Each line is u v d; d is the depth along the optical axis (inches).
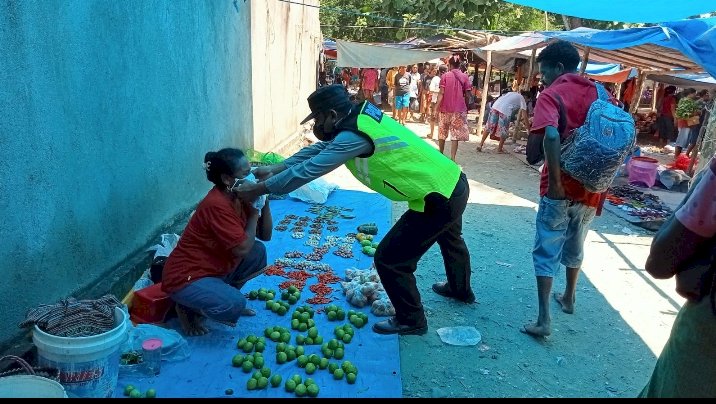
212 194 151.4
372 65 573.3
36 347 121.4
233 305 150.4
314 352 151.3
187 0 237.9
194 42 248.2
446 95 452.8
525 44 517.0
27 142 135.6
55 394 102.2
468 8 908.6
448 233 178.5
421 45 775.1
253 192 143.8
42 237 143.6
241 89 323.6
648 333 180.1
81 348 112.4
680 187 413.1
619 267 240.1
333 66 1130.7
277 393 132.9
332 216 271.3
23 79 132.6
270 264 207.9
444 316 182.1
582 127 156.6
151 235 211.0
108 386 120.6
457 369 152.2
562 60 163.6
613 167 155.9
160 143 218.1
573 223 175.0
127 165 190.2
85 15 159.5
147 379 135.1
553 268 166.2
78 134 158.2
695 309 72.8
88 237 166.2
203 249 151.1
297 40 492.7
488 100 886.4
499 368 154.0
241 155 149.6
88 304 127.8
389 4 989.2
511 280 216.1
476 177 414.9
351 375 137.7
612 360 162.4
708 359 71.2
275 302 172.9
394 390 135.7
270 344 153.8
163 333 145.6
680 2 215.6
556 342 170.6
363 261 215.3
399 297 158.4
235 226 148.6
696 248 68.4
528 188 383.6
